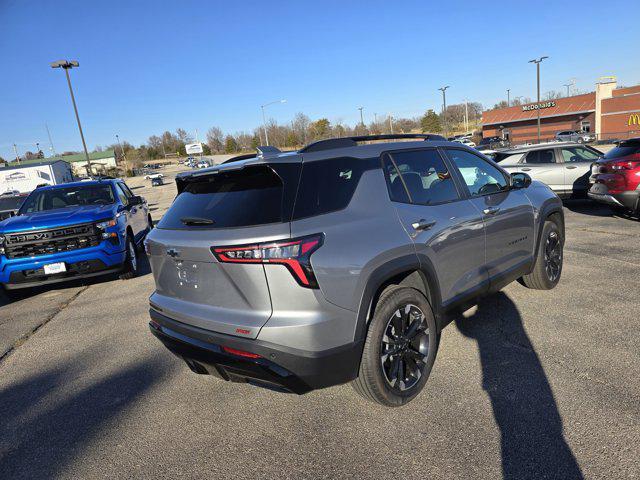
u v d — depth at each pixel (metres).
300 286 2.37
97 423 3.05
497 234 3.75
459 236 3.29
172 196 30.48
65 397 3.46
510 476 2.22
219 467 2.50
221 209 2.64
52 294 6.80
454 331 3.93
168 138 141.38
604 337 3.57
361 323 2.55
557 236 4.73
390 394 2.78
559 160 10.59
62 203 7.54
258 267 2.39
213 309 2.62
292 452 2.56
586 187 10.26
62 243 6.14
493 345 3.60
